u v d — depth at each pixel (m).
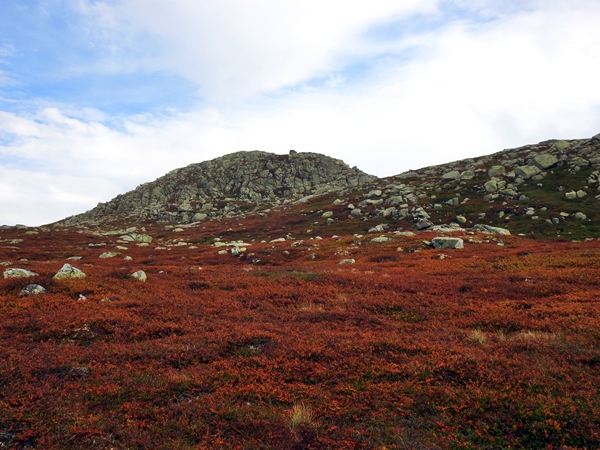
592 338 12.52
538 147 138.12
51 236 91.19
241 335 13.49
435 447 7.38
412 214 95.69
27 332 14.02
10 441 7.26
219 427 7.98
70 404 8.65
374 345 12.58
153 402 9.02
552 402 8.47
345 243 60.81
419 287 23.83
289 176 196.00
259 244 72.06
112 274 26.59
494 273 29.27
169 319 16.39
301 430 7.88
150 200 183.38
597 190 88.25
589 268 27.28
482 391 9.21
